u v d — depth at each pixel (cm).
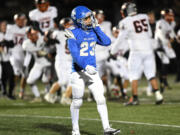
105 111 2000
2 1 9062
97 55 3669
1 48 4125
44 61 3778
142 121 2483
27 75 4081
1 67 4212
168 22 4191
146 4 7944
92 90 2011
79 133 2056
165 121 2473
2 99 4125
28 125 2384
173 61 7194
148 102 3528
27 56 3881
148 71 3278
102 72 3766
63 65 3497
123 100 3794
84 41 2005
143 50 3269
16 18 4178
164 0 7756
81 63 1991
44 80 3953
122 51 3834
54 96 3638
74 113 2047
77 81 2012
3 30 4178
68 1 7950
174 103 3341
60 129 2255
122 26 3294
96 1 8262
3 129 2264
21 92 4144
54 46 3734
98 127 2298
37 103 3681
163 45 4153
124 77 3816
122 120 2531
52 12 4050
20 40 4206
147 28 3303
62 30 3503
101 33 2072
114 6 8144
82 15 1989
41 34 3759
